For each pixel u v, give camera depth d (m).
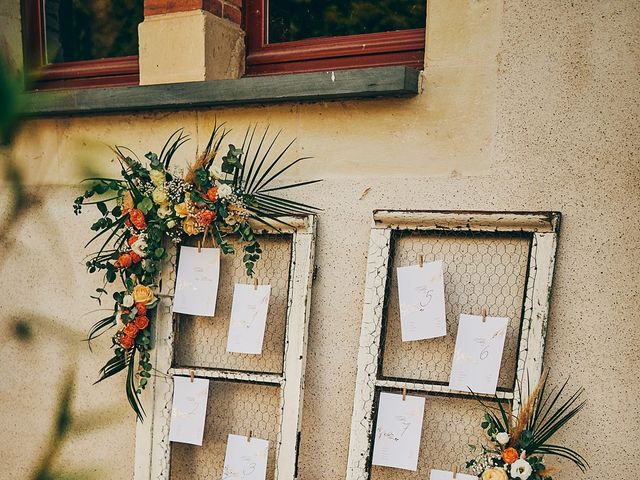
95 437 2.52
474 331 1.90
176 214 2.17
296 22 2.40
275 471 2.09
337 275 2.15
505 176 1.95
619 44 1.81
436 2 2.01
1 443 2.75
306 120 2.20
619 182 1.82
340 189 2.15
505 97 1.94
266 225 2.19
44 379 2.65
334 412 2.15
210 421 2.29
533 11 1.90
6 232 0.47
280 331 2.21
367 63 2.28
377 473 2.05
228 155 2.11
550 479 1.76
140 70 2.41
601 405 1.84
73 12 2.73
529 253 1.86
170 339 2.29
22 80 0.46
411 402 1.96
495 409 1.92
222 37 2.38
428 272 1.95
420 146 2.05
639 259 1.80
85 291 2.57
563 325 1.87
